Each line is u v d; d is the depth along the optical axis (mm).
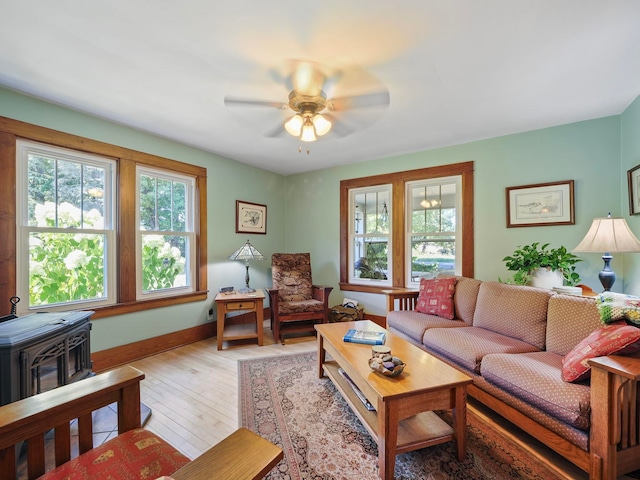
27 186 2223
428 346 2342
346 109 2463
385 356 1581
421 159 3643
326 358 2793
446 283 2865
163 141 3105
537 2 1368
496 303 2344
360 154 3783
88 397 973
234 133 2992
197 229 3465
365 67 1872
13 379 1424
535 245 2688
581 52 1743
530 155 3018
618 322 1494
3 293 2062
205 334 3514
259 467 732
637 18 1465
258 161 4051
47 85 2062
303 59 1784
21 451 1479
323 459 1490
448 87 2133
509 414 1646
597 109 2545
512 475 1380
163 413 1910
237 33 1556
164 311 3100
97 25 1487
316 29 1531
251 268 4199
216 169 3707
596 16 1456
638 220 2363
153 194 3078
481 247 3281
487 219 3248
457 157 3408
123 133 2768
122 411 1070
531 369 1566
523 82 2078
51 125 2309
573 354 1490
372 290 3994
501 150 3164
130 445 974
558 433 1393
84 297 2553
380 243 4051
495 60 1815
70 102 2314
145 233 2980
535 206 2986
